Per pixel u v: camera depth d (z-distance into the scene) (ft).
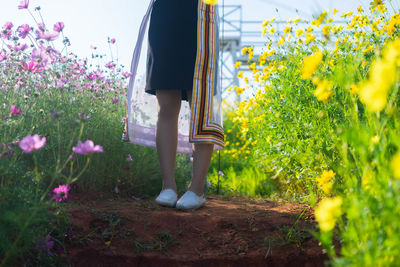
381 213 3.35
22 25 8.47
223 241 6.36
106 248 5.99
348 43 8.68
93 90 9.85
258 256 5.93
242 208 7.92
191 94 8.15
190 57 8.01
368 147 3.78
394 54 3.04
